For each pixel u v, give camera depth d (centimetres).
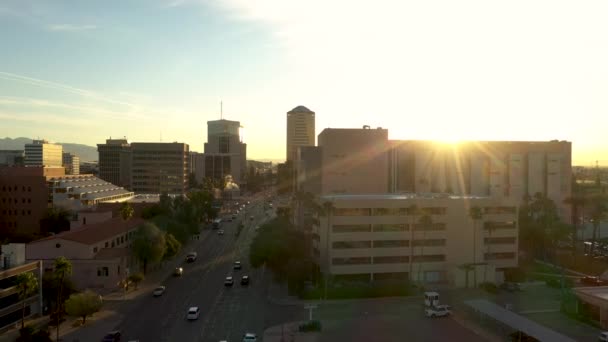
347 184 18100
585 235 17800
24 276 8294
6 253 8950
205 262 14425
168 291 11162
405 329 8512
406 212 12269
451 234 12481
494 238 12769
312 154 18338
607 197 17962
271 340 7950
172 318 9162
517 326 7525
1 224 18488
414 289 11312
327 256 11919
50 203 19662
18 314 8762
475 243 12606
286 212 17988
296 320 9031
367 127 18625
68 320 9056
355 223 12012
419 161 19362
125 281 11231
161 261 13438
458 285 11800
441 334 8225
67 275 9694
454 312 9588
